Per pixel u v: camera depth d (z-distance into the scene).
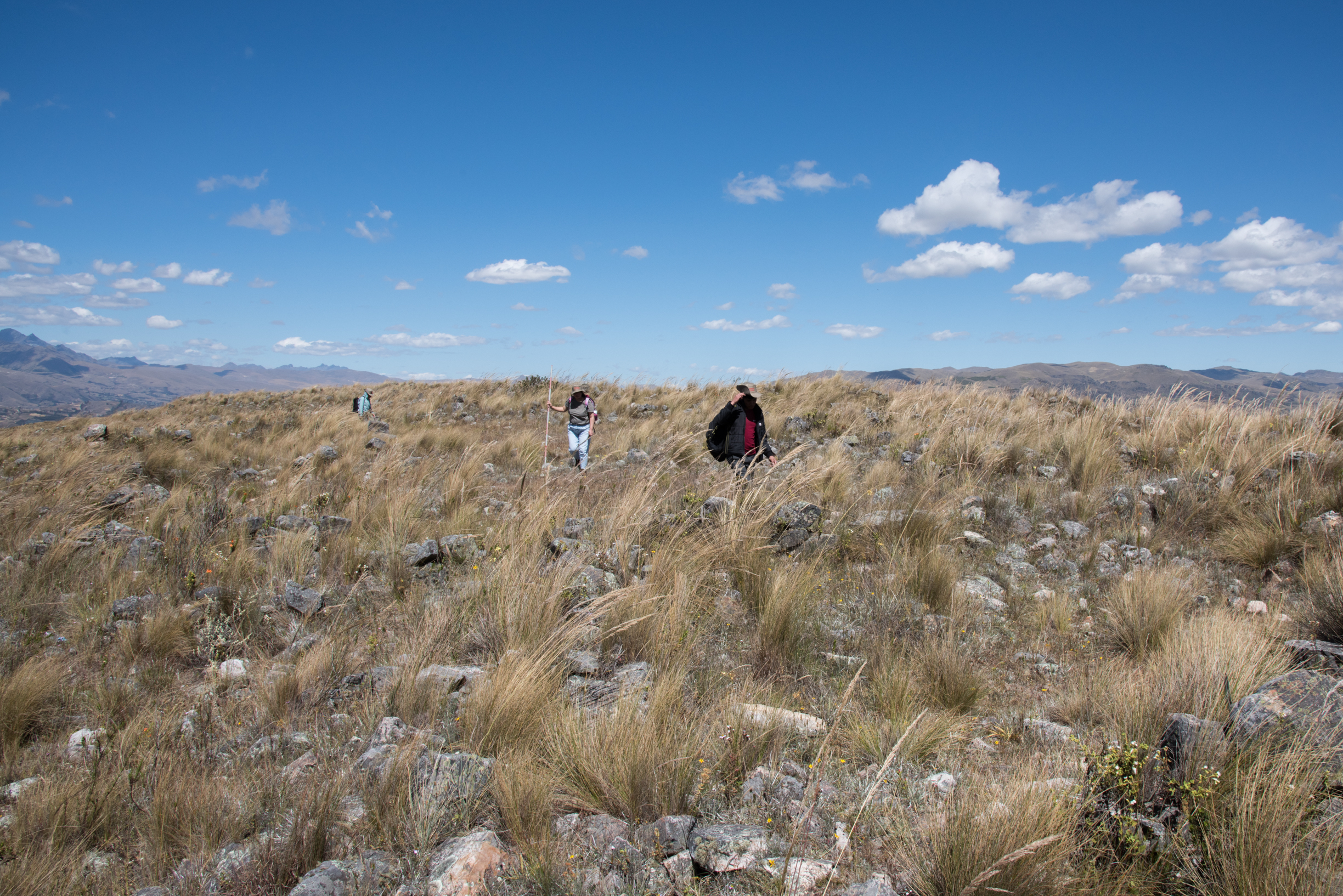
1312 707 2.85
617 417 17.42
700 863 2.54
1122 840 2.47
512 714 3.60
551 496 7.82
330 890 2.46
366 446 14.57
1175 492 7.08
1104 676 3.88
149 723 3.89
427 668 4.38
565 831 2.82
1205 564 5.81
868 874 2.49
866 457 10.37
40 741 4.02
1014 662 4.35
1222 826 2.41
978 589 5.53
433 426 17.34
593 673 4.34
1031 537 6.74
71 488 9.78
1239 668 3.37
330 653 4.64
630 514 6.56
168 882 2.68
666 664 4.25
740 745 3.26
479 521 7.61
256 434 17.34
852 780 3.06
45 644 5.25
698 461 10.16
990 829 2.43
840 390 16.56
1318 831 2.38
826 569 5.87
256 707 4.15
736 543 6.03
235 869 2.64
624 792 2.98
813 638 4.65
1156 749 2.82
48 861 2.74
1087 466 8.10
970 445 9.22
